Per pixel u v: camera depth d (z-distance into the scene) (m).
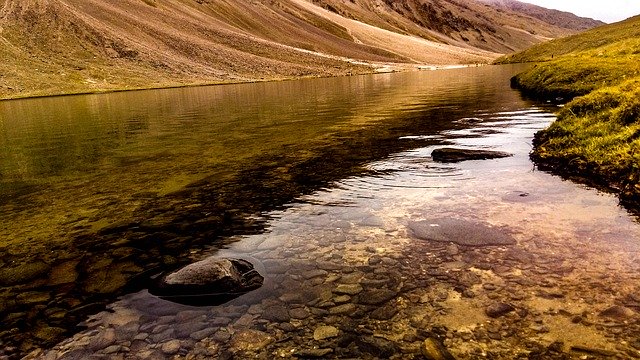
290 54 131.25
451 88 53.91
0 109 54.50
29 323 7.04
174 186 14.95
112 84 82.06
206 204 12.75
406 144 19.62
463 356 5.64
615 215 9.82
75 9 105.44
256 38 139.75
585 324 6.11
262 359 5.87
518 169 14.23
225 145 22.44
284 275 8.09
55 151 23.59
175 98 58.97
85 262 9.27
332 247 9.16
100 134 29.05
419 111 31.84
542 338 5.89
